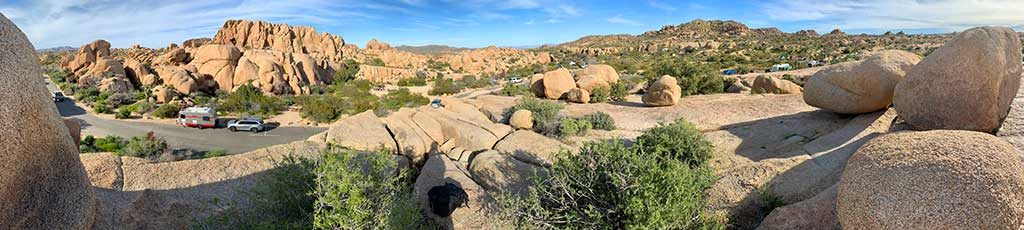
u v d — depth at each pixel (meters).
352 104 41.06
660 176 5.77
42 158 3.83
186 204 6.68
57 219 4.03
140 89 48.97
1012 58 8.41
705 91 23.52
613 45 178.25
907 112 9.18
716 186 7.29
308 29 112.62
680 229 5.51
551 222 5.89
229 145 25.20
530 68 99.06
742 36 186.50
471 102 16.48
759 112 13.52
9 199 3.45
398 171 8.74
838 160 7.90
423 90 62.81
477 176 8.67
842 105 11.28
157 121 32.59
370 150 9.59
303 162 5.62
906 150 4.03
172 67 52.19
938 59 8.59
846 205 4.32
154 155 20.69
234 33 104.38
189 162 8.02
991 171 3.51
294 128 31.31
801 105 14.13
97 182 6.65
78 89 46.38
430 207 7.07
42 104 3.84
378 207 5.38
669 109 14.91
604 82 20.34
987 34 8.02
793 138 10.43
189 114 30.12
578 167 6.35
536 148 9.82
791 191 6.91
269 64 55.47
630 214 5.48
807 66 69.62
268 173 6.52
